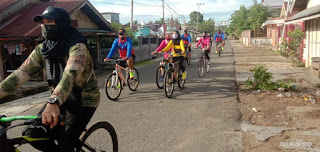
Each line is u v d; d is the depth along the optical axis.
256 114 5.31
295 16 11.96
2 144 1.83
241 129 4.54
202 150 3.83
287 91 7.09
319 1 11.25
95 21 14.09
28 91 8.91
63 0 12.46
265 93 6.91
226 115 5.31
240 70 11.34
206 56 10.77
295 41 14.69
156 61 16.89
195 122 4.98
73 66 2.03
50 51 2.20
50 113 1.75
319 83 7.88
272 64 13.19
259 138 4.14
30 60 2.36
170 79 6.83
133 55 7.82
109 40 16.02
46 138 2.22
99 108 6.09
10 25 10.23
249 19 40.66
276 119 4.97
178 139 4.23
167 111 5.70
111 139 2.86
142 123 5.01
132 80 7.41
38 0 12.34
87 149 2.56
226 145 3.96
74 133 2.25
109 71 13.41
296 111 5.38
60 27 2.14
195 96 6.92
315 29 11.30
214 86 8.11
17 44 10.08
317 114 5.12
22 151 3.98
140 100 6.69
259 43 29.45
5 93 2.27
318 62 9.25
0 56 10.36
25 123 1.81
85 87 2.35
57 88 1.89
